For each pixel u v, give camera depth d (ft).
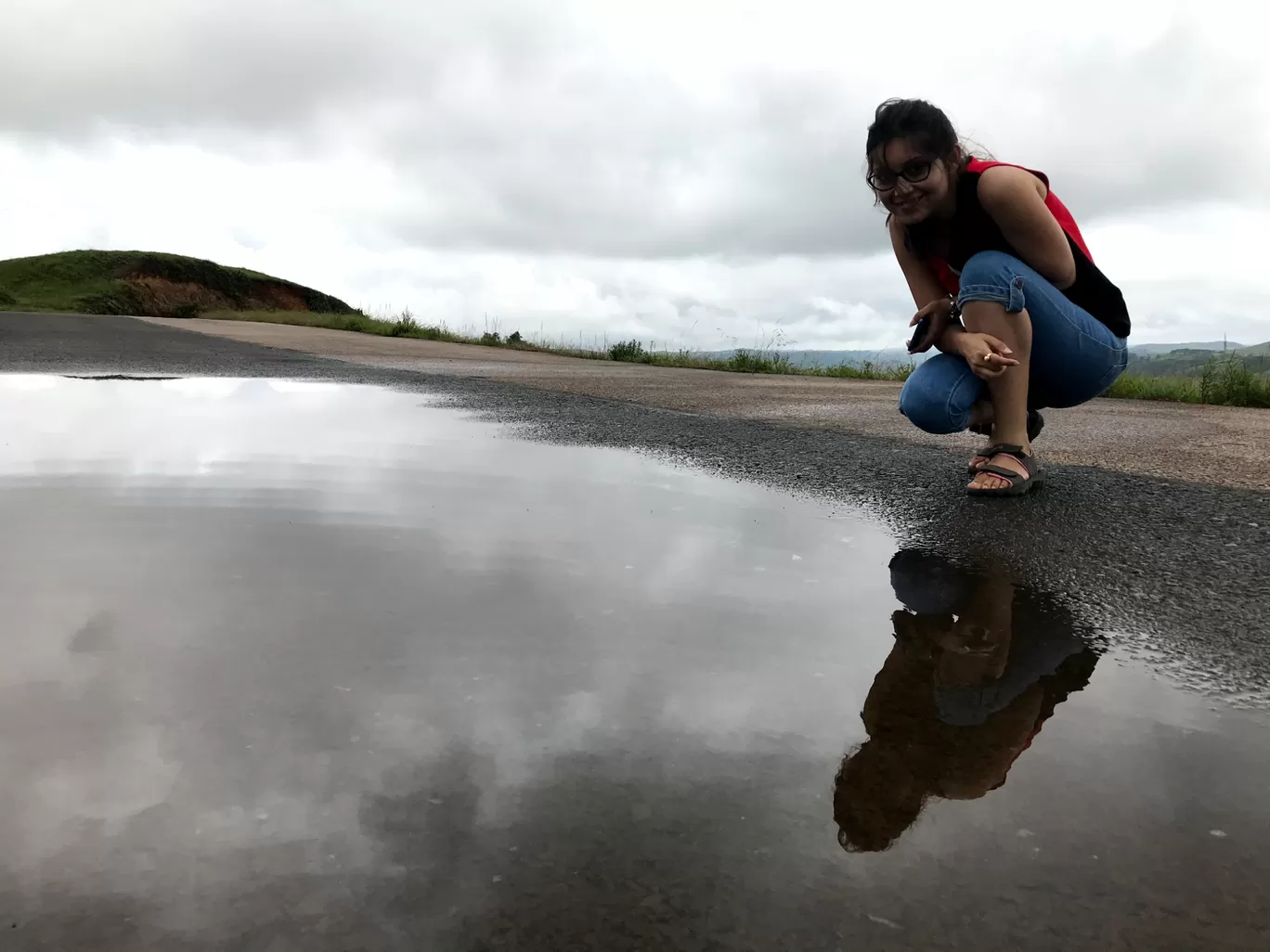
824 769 2.90
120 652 3.74
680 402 17.74
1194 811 2.72
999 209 7.38
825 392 21.84
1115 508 7.61
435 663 3.70
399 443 10.31
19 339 30.53
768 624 4.35
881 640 4.19
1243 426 15.31
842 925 2.14
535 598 4.65
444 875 2.28
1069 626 4.53
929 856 2.43
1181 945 2.12
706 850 2.43
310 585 4.76
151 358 24.34
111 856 2.32
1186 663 4.06
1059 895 2.29
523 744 3.01
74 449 9.11
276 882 2.23
